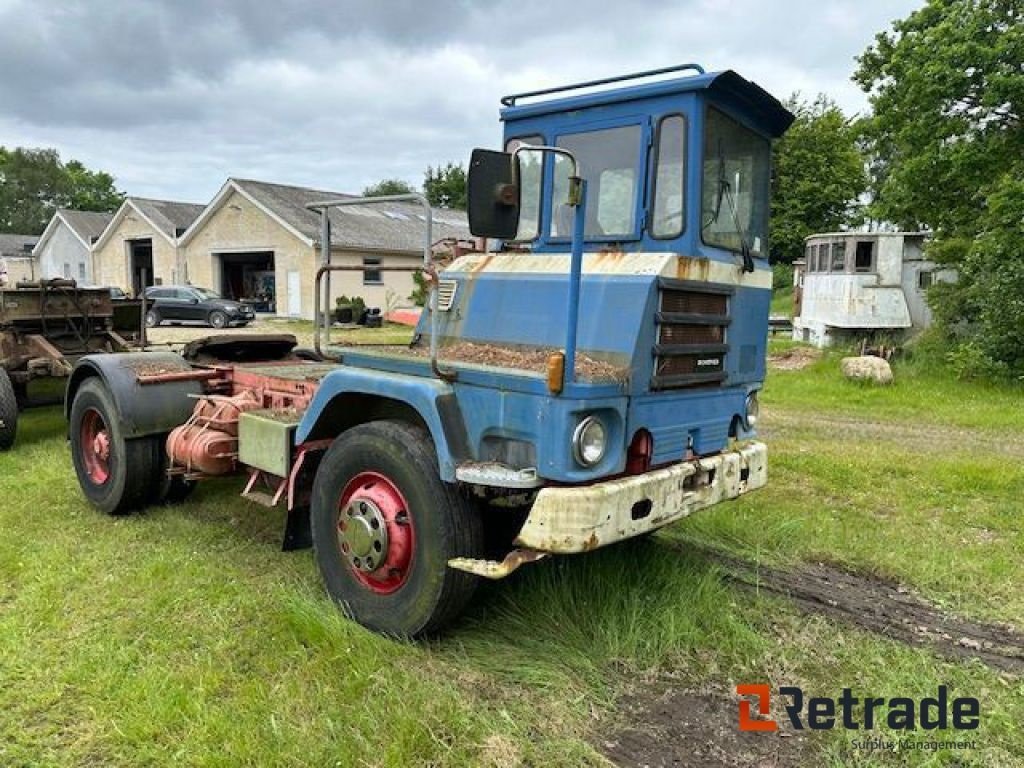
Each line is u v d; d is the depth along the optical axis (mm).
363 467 3744
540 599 3898
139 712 3018
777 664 3574
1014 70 13789
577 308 3166
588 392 3170
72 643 3561
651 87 3789
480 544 3514
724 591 4230
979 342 13422
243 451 4609
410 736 2877
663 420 3621
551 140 4137
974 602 4301
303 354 6586
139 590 4125
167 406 5332
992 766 2896
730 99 3879
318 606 3840
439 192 52062
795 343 18234
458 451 3367
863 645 3781
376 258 29922
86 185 76750
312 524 4008
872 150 16953
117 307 8828
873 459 7492
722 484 3914
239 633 3668
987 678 3488
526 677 3330
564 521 3111
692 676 3455
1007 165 14258
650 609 3891
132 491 5297
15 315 7809
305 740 2863
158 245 34938
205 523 5266
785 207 36375
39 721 3004
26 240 51531
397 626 3602
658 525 3479
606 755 2893
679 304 3625
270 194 31234
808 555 4934
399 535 3590
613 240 3904
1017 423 9867
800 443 8469
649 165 3809
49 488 6039
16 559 4520
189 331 23609
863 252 16297
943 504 6113
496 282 4020
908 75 14594
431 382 3510
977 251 13508
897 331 16328
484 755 2822
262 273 34312
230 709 3059
